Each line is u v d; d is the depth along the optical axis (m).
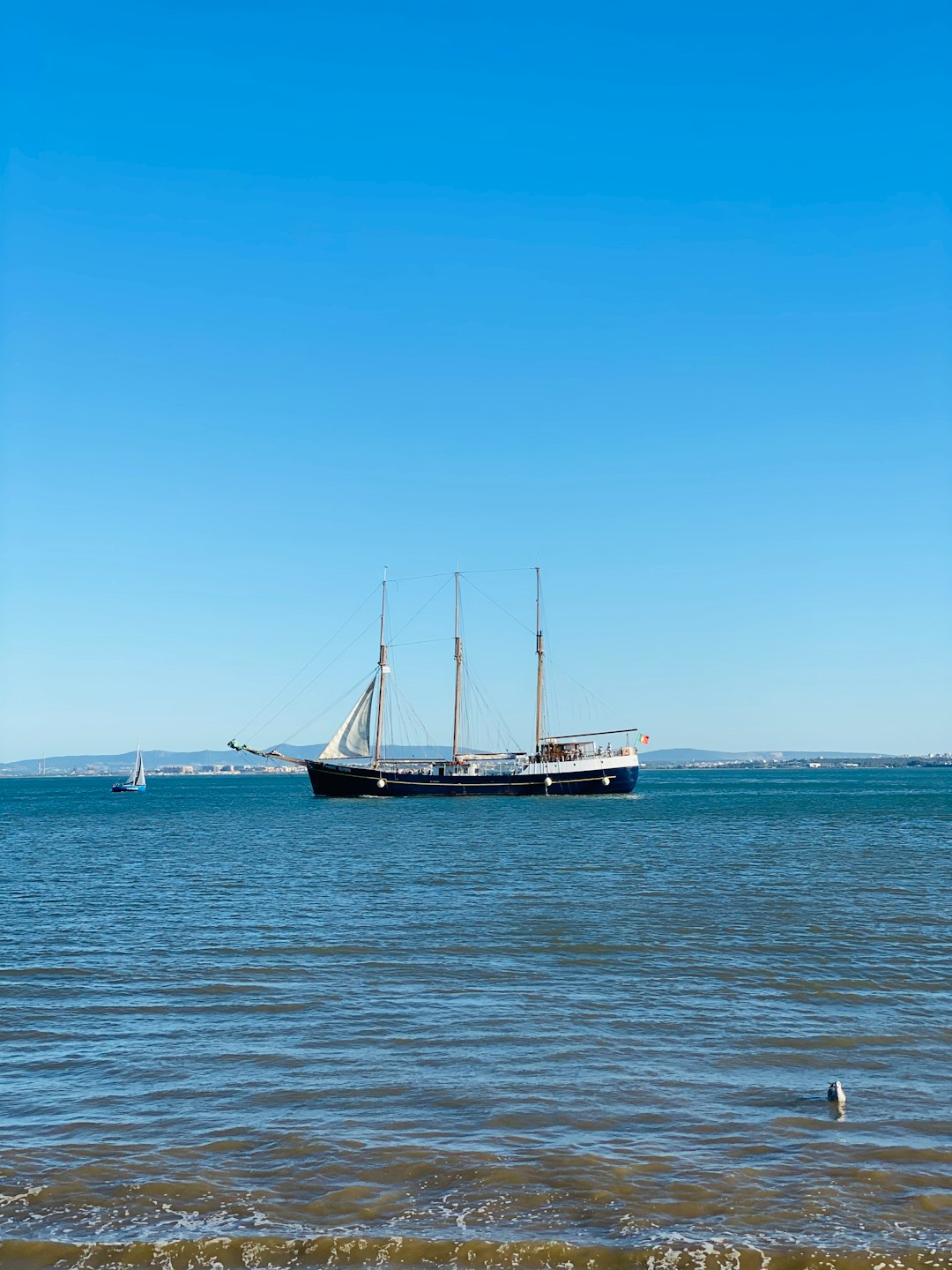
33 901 42.31
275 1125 17.53
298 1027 22.98
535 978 27.19
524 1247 13.66
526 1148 16.55
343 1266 13.41
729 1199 14.88
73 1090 19.27
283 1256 13.61
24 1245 13.79
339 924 35.38
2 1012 24.53
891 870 50.91
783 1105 18.27
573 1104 18.34
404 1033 22.47
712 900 40.47
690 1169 15.78
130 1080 19.78
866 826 86.81
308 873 51.44
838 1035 22.12
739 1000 24.91
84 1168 15.99
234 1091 19.11
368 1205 14.84
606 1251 13.57
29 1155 16.47
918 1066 20.16
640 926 34.50
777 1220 14.34
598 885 45.47
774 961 28.95
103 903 41.44
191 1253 13.64
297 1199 15.01
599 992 25.72
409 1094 18.86
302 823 97.50
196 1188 15.34
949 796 161.00
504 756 145.75
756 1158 16.16
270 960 29.73
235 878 49.97
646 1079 19.58
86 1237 13.98
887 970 27.80
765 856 58.31
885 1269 13.14
